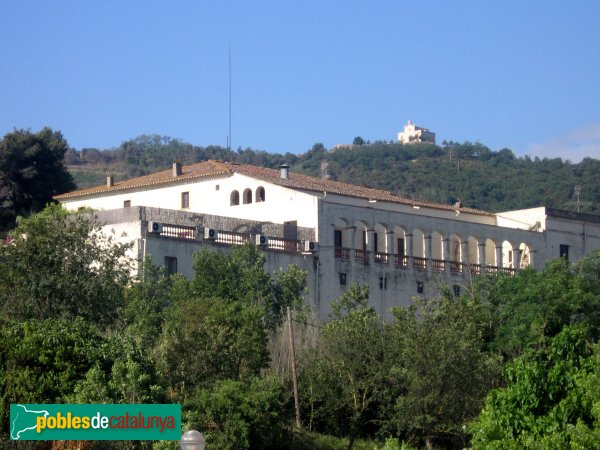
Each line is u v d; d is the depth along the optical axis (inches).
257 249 2672.2
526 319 2684.5
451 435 2263.8
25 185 4200.3
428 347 2262.6
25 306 2126.0
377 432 2287.2
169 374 2052.2
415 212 3486.7
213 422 1973.4
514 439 1355.8
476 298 2765.7
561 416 1369.3
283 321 2492.6
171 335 2095.2
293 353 2267.5
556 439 1299.2
